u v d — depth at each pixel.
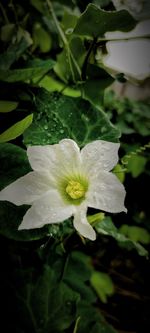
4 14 0.22
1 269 0.18
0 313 0.18
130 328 0.36
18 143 0.17
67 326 0.17
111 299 0.38
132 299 0.38
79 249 0.33
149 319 0.37
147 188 0.34
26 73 0.16
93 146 0.13
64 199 0.13
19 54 0.19
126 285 0.39
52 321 0.17
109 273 0.39
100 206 0.12
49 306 0.18
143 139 0.34
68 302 0.18
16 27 0.21
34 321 0.18
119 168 0.18
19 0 0.23
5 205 0.13
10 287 0.18
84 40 0.19
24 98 0.18
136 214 0.34
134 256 0.38
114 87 0.36
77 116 0.17
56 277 0.19
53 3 0.27
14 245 0.17
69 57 0.19
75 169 0.13
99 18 0.16
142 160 0.31
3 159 0.14
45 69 0.17
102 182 0.12
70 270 0.27
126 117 0.34
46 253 0.20
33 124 0.16
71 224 0.16
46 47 0.25
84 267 0.27
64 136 0.16
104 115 0.17
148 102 0.36
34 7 0.24
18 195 0.12
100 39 0.18
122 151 0.32
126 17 0.16
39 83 0.20
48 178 0.13
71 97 0.18
